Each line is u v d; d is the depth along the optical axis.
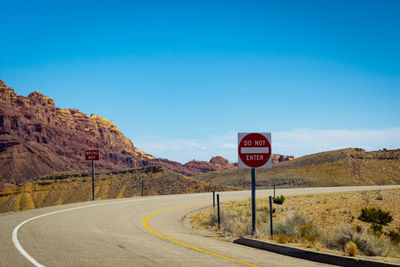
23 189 124.56
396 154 101.38
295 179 93.06
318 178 89.81
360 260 7.54
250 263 7.77
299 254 8.77
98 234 12.02
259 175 108.19
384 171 90.25
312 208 23.06
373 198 27.81
